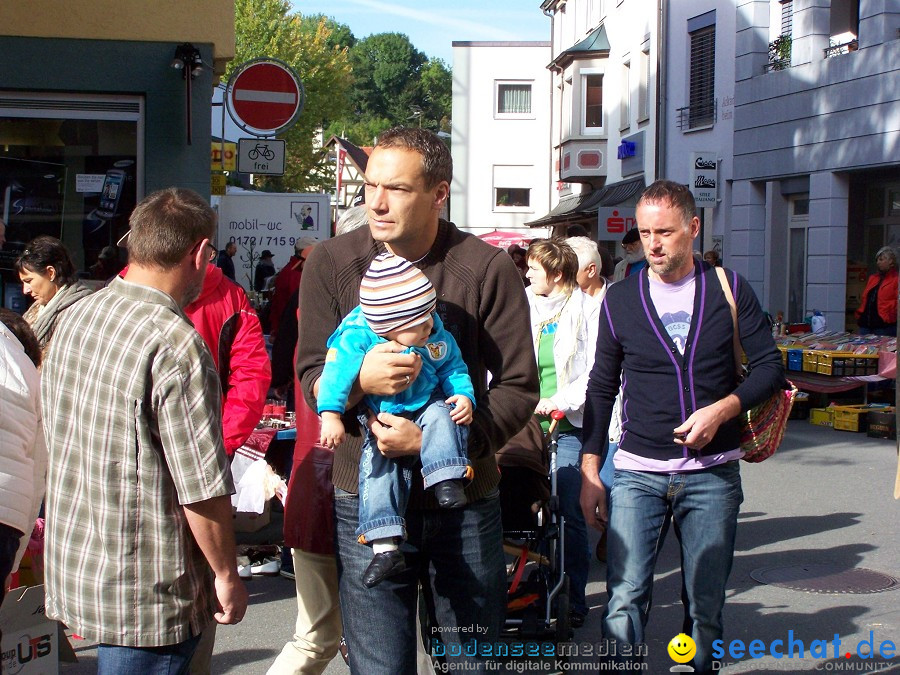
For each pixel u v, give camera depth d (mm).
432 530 3133
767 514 8477
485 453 3111
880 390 13797
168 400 2979
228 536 3078
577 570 5824
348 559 3180
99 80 9414
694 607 3998
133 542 3000
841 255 19016
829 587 6438
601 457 4250
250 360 4914
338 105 47562
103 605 2992
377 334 2963
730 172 22594
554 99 44719
